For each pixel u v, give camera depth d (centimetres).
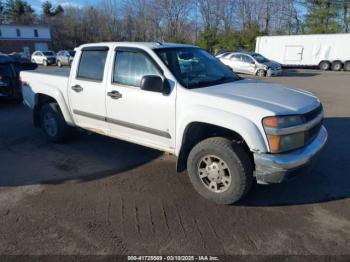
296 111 329
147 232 312
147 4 4747
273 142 316
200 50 473
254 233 310
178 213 346
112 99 437
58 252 285
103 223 328
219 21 4606
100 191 396
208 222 329
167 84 382
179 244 295
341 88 1343
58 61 3039
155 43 433
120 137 456
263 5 4481
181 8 4588
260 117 318
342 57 2491
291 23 4434
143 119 409
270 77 1925
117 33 5431
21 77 610
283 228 318
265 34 3875
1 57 921
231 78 444
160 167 466
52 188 404
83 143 573
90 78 471
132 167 467
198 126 373
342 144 558
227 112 335
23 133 644
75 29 5888
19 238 304
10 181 423
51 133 573
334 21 3859
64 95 517
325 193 387
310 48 2588
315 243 294
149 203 367
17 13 6888
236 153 334
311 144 353
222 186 359
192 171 373
